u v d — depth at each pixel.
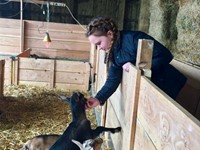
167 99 0.98
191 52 3.76
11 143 2.69
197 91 2.17
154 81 1.69
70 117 3.47
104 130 1.94
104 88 1.93
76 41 7.33
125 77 1.79
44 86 4.84
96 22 1.63
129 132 1.59
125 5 8.04
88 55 7.41
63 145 1.73
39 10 7.83
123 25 8.15
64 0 7.87
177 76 1.75
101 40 1.66
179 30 4.22
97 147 1.67
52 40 7.30
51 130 3.04
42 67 4.77
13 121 3.25
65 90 4.77
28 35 7.24
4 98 4.12
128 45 1.67
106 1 8.00
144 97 1.34
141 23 6.99
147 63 1.46
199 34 3.58
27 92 4.48
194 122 0.74
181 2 4.18
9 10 7.83
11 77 4.79
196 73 2.23
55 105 3.94
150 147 1.21
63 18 7.99
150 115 1.22
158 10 5.31
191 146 0.76
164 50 1.64
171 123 0.93
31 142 2.19
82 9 8.02
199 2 3.54
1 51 7.23
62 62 4.76
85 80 4.82
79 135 1.78
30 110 3.68
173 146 0.91
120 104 1.97
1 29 7.11
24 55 5.73
